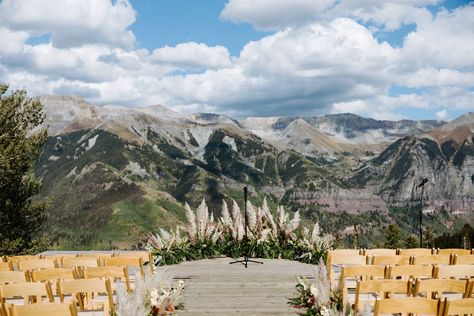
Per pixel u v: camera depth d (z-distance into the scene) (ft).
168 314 23.99
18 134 63.62
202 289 29.99
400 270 21.20
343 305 20.75
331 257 25.81
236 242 43.45
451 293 22.25
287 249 42.91
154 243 40.57
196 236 42.98
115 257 25.77
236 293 28.91
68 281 19.06
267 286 30.66
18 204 64.95
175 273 35.17
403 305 15.47
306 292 25.70
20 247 63.00
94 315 20.27
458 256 24.47
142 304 21.34
